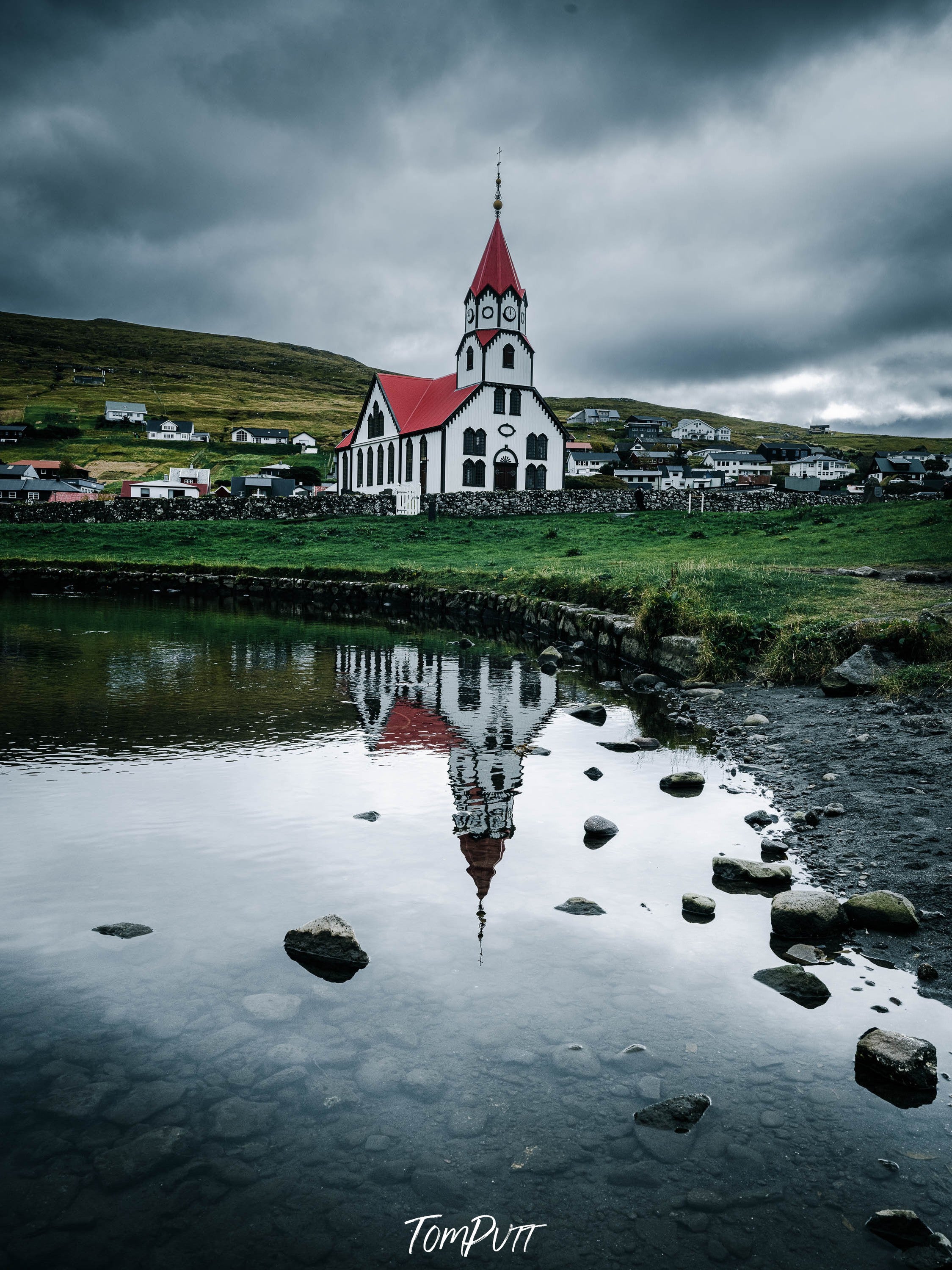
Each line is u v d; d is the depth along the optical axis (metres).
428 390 74.75
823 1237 2.93
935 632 12.52
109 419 179.62
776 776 8.72
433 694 13.92
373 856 6.53
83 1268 2.78
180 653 18.11
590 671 16.75
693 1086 3.75
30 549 44.97
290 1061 3.91
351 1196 3.12
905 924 5.25
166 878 6.05
